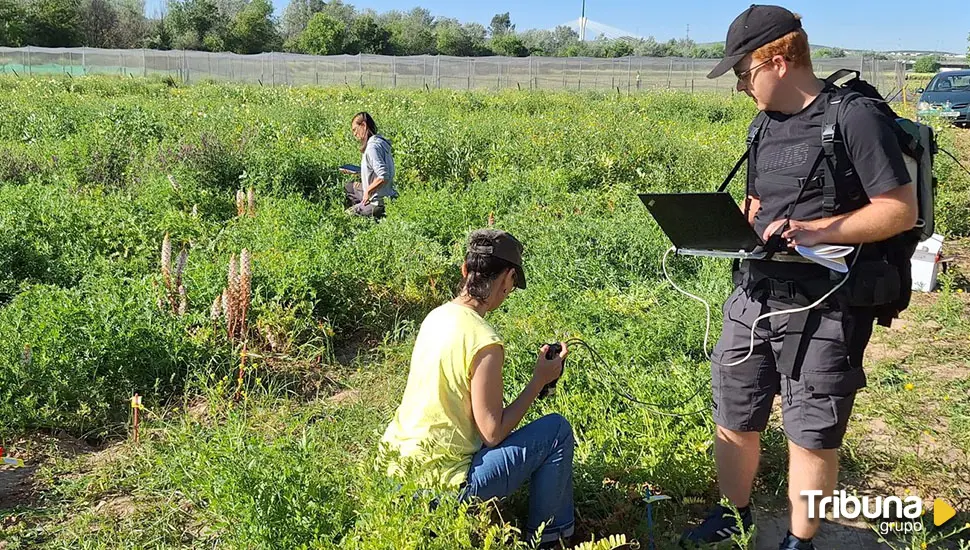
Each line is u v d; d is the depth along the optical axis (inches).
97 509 139.3
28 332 177.6
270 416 171.5
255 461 124.9
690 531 129.4
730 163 427.5
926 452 157.1
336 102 775.7
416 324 227.6
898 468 150.3
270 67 1640.0
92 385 173.5
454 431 118.5
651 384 169.9
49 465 153.9
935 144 110.3
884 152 100.3
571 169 420.2
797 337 110.0
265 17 2881.4
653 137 484.4
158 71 1646.2
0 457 142.8
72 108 562.9
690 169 422.6
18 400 162.9
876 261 107.0
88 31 2513.5
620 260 269.1
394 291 243.3
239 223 286.4
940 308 231.3
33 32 2167.8
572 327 205.3
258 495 119.6
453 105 858.8
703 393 165.2
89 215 283.1
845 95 104.1
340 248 260.8
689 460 139.9
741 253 112.3
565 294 240.2
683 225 114.0
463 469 118.4
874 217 101.0
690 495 140.3
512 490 120.9
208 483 125.3
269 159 383.9
